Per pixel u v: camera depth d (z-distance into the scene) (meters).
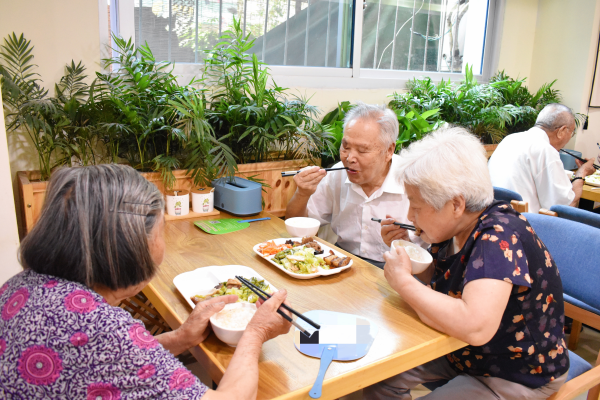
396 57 3.38
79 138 1.95
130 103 2.00
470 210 1.10
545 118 2.77
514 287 1.06
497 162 2.81
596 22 3.75
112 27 2.27
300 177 1.91
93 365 0.69
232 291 1.18
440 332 1.09
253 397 0.81
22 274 0.77
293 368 0.94
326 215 2.16
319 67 2.95
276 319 0.94
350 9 2.99
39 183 1.73
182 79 2.47
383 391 1.42
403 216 1.91
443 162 1.07
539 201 2.70
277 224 1.92
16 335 0.69
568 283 1.53
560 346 1.17
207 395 0.74
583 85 3.88
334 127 2.55
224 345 1.02
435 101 3.08
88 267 0.73
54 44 1.99
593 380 1.29
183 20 2.44
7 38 1.89
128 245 0.75
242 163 2.34
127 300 1.94
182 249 1.61
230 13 2.56
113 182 0.76
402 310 1.20
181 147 2.17
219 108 2.25
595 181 2.85
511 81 3.75
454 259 1.20
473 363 1.21
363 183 1.87
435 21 3.49
